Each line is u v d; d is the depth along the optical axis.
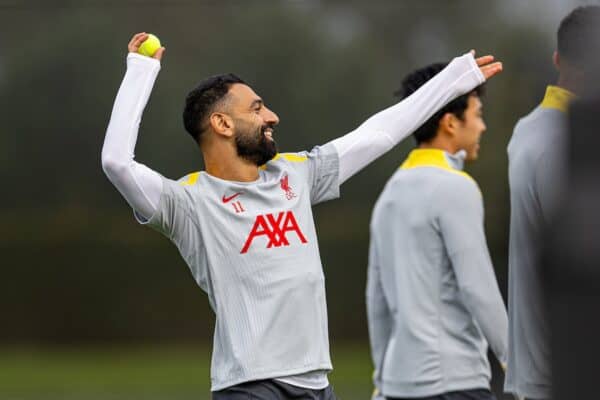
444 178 19.38
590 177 7.87
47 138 93.25
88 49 92.00
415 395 19.39
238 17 93.56
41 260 82.62
